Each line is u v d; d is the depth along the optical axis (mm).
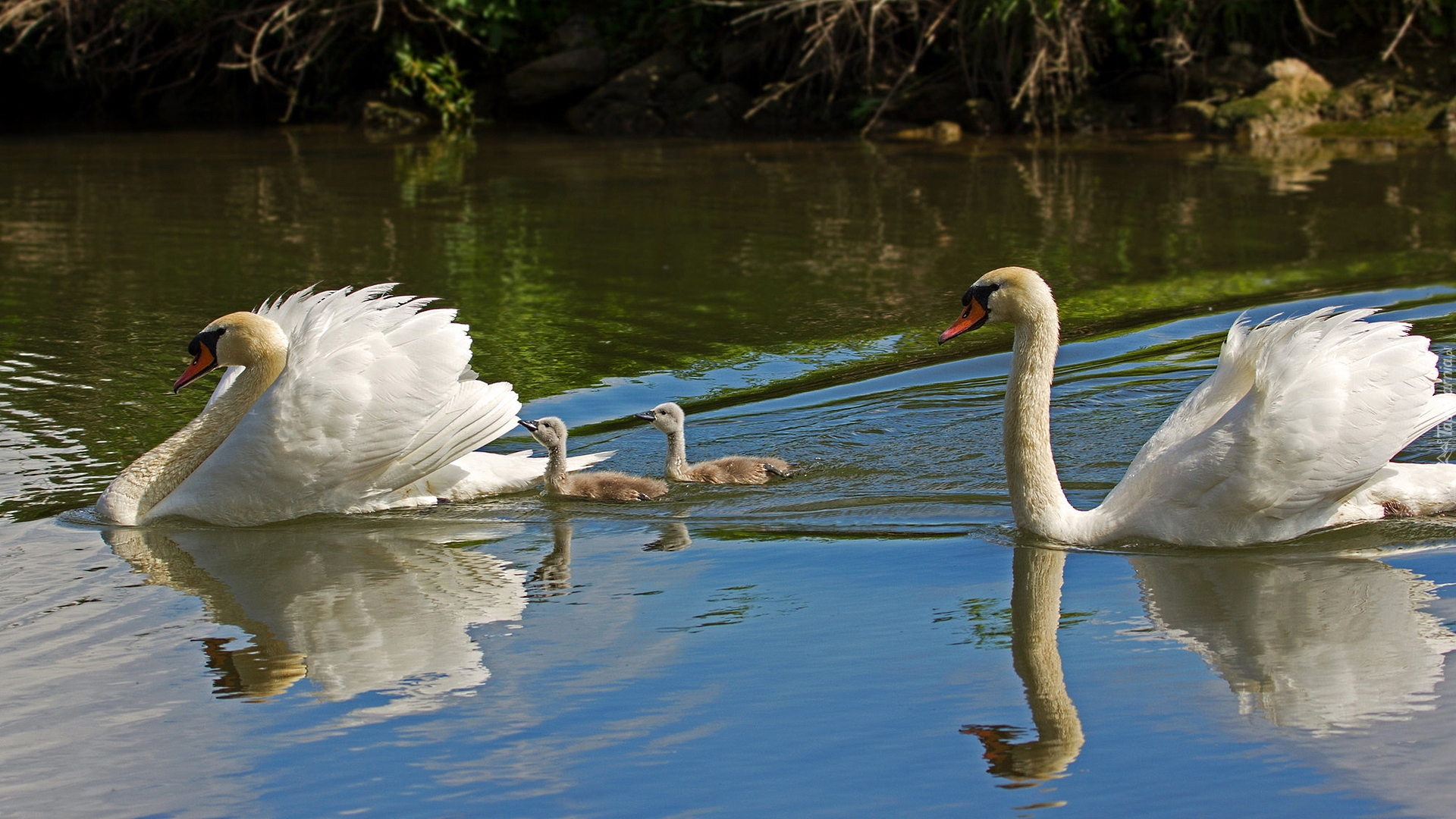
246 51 35469
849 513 9641
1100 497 9758
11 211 21938
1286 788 5859
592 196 22938
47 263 18062
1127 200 21531
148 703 6863
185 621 7855
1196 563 8508
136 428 11570
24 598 8203
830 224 20281
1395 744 6184
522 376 13172
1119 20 30578
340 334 9930
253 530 9555
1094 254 17844
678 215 21188
